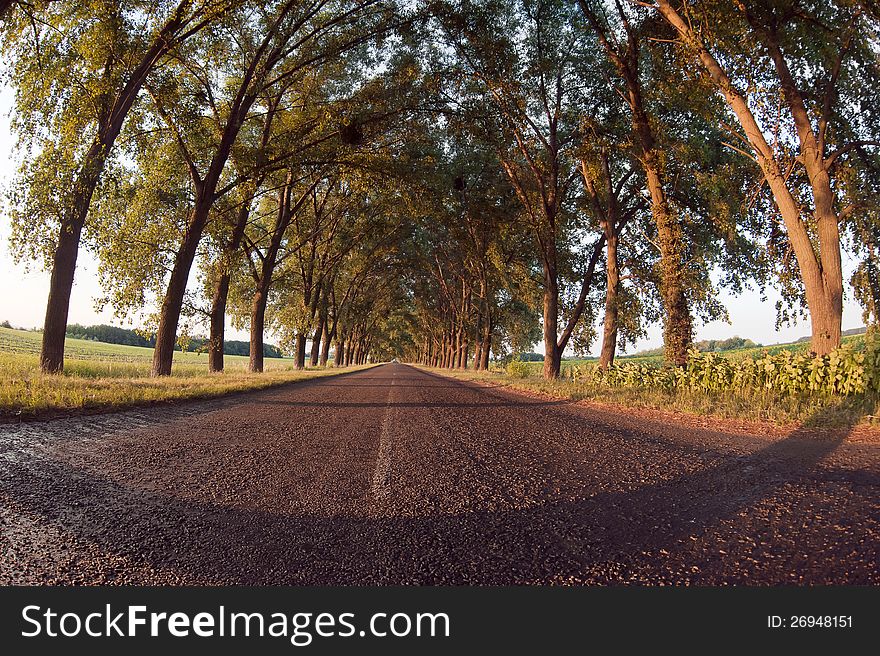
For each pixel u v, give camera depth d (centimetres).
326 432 680
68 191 1196
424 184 2047
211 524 296
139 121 1507
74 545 260
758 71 1189
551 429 727
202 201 1653
